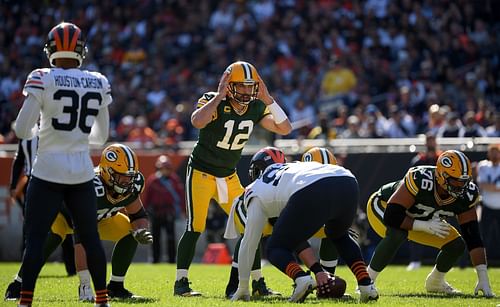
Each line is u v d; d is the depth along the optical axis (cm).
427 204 2264
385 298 2114
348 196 1903
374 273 2316
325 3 6369
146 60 6500
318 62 5928
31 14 7169
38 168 1733
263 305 1867
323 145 4341
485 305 1955
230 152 2419
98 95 1784
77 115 1745
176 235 4466
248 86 2286
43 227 1733
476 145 4081
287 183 1930
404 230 2289
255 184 1995
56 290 2417
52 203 1734
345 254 1975
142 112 5778
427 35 5888
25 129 1719
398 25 6044
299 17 6372
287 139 5003
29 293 1712
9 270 3400
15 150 4734
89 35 6844
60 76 1739
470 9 5981
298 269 1872
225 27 6569
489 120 4625
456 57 5681
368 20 6109
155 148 4653
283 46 6144
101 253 1747
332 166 1955
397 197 2266
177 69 6281
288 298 2139
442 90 5209
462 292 2400
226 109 2359
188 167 2438
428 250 4088
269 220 2147
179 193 4394
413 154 4169
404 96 5034
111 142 4909
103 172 2128
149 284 2620
